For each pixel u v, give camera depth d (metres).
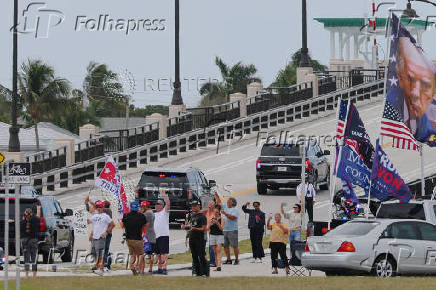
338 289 54.72
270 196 107.81
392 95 70.88
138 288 55.75
